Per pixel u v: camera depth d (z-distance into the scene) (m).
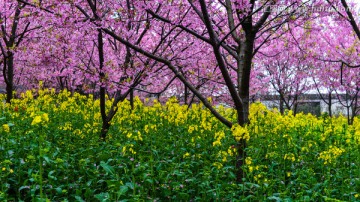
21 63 18.72
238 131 6.61
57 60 11.81
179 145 8.66
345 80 18.55
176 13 9.81
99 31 9.05
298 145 9.19
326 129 11.18
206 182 6.08
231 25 8.55
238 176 7.04
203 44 12.04
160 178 6.36
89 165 6.73
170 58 11.77
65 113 12.49
